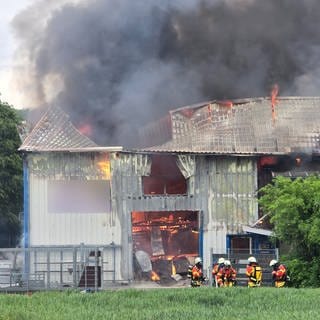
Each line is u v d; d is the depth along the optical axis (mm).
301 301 43125
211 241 79438
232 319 35531
